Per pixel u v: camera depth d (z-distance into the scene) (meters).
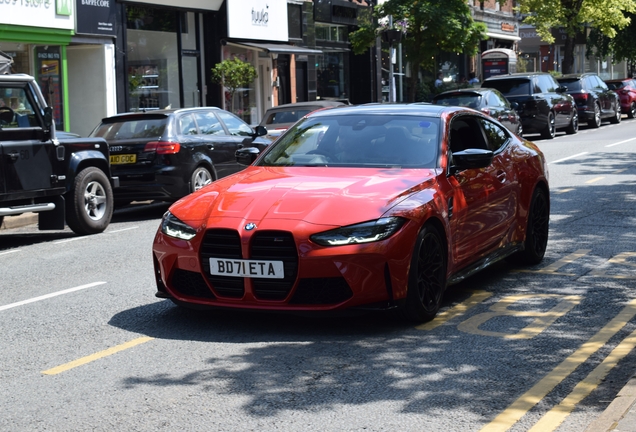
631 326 6.41
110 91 22.12
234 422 4.56
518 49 56.94
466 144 7.74
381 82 36.91
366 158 7.15
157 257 6.55
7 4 18.94
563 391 4.99
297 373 5.37
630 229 10.77
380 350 5.84
